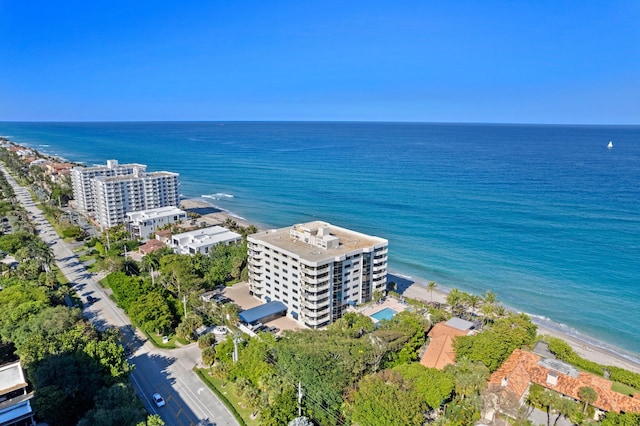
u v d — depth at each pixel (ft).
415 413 217.15
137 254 539.29
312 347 270.87
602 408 241.96
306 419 229.45
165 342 338.54
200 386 283.59
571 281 470.39
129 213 631.56
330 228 431.84
